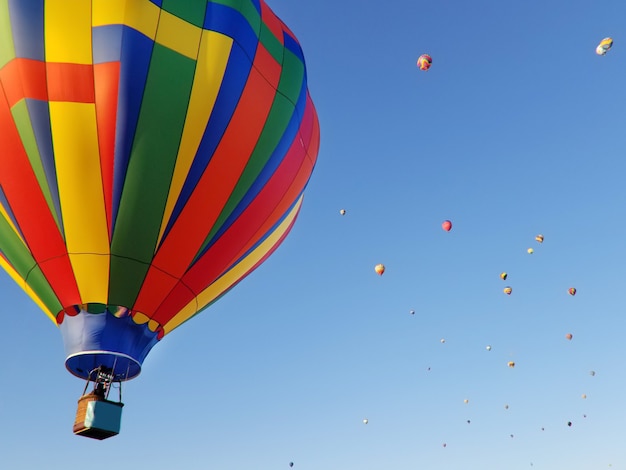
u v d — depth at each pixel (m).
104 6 8.95
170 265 9.35
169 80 9.05
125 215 8.96
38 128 8.77
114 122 8.83
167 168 9.11
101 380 9.02
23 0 8.81
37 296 9.36
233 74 9.52
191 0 9.48
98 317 8.96
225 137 9.48
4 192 9.01
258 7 10.61
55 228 8.95
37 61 8.77
